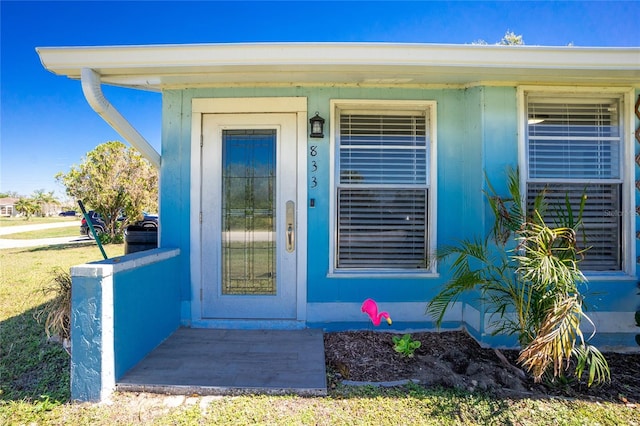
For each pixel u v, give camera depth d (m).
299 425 2.08
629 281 3.40
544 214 3.06
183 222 3.70
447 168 3.67
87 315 2.33
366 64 2.85
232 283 3.73
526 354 2.27
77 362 2.32
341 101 3.65
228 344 3.21
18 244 12.25
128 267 2.65
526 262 2.54
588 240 3.49
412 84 3.62
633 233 3.42
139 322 2.83
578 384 2.60
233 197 3.73
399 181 3.73
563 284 2.41
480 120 3.37
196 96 3.69
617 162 3.49
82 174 12.09
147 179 12.66
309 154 3.67
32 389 2.50
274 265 3.71
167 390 2.42
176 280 3.59
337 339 3.42
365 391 2.46
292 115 3.68
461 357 3.06
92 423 2.09
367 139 3.73
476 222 3.42
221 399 2.34
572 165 3.49
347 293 3.68
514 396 2.42
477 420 2.15
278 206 3.69
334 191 3.69
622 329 3.41
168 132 3.68
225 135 3.73
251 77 3.31
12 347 3.23
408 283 3.68
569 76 3.09
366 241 3.73
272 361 2.85
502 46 2.81
